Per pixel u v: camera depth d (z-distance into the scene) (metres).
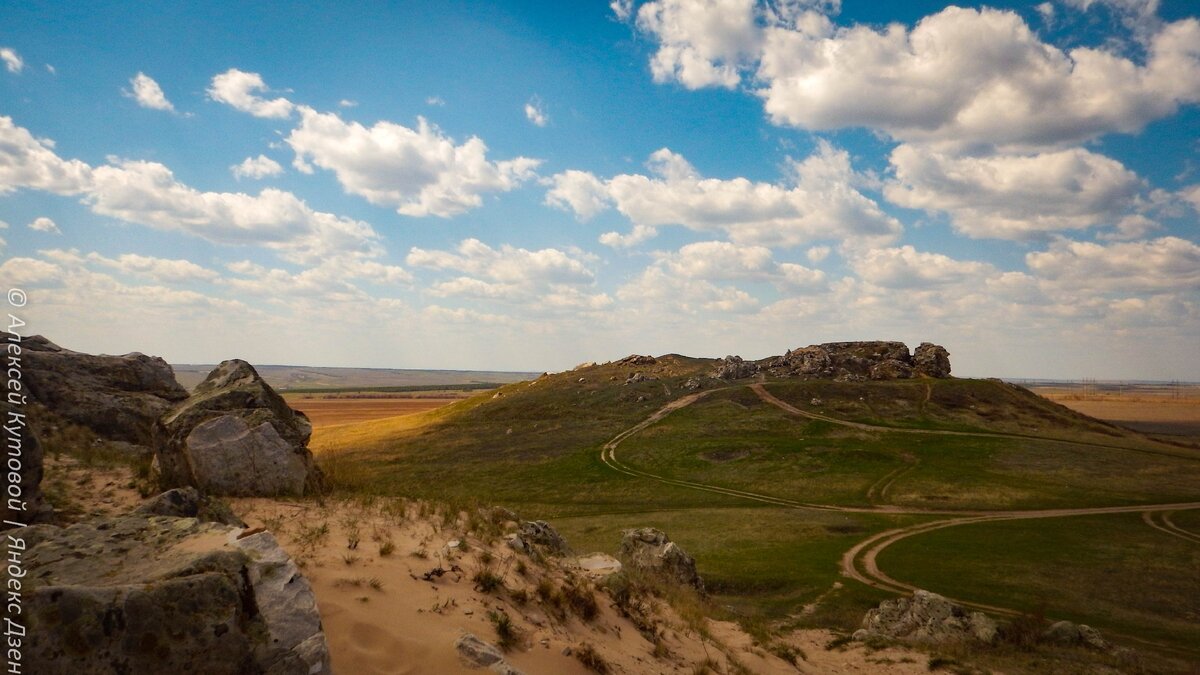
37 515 9.65
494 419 123.31
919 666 19.80
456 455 98.62
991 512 62.22
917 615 25.52
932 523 57.34
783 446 90.69
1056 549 46.84
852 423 102.56
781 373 141.12
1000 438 94.06
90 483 13.37
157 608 5.11
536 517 64.44
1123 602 34.84
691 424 106.69
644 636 11.83
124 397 22.00
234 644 5.32
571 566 14.68
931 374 138.88
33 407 19.08
